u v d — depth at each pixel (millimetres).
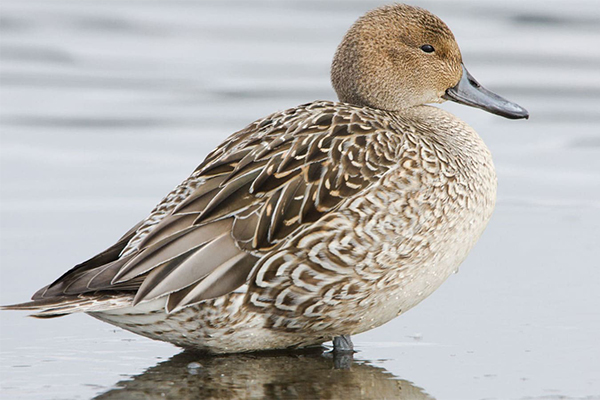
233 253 9500
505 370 9828
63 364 10078
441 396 9211
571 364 9938
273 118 10508
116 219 14828
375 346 10633
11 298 11758
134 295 9445
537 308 11539
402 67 11711
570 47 23984
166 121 19594
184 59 23453
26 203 15516
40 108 20266
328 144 9938
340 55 11859
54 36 24797
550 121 19766
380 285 9906
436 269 10242
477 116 20203
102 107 20328
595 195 16031
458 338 10750
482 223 10719
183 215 9586
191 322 9719
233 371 9906
